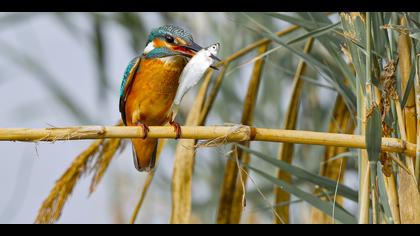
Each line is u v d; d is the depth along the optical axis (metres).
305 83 12.67
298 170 8.14
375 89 6.70
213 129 6.41
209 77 9.33
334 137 6.22
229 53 13.33
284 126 9.23
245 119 9.45
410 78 6.51
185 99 12.95
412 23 7.07
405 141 6.35
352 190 8.10
